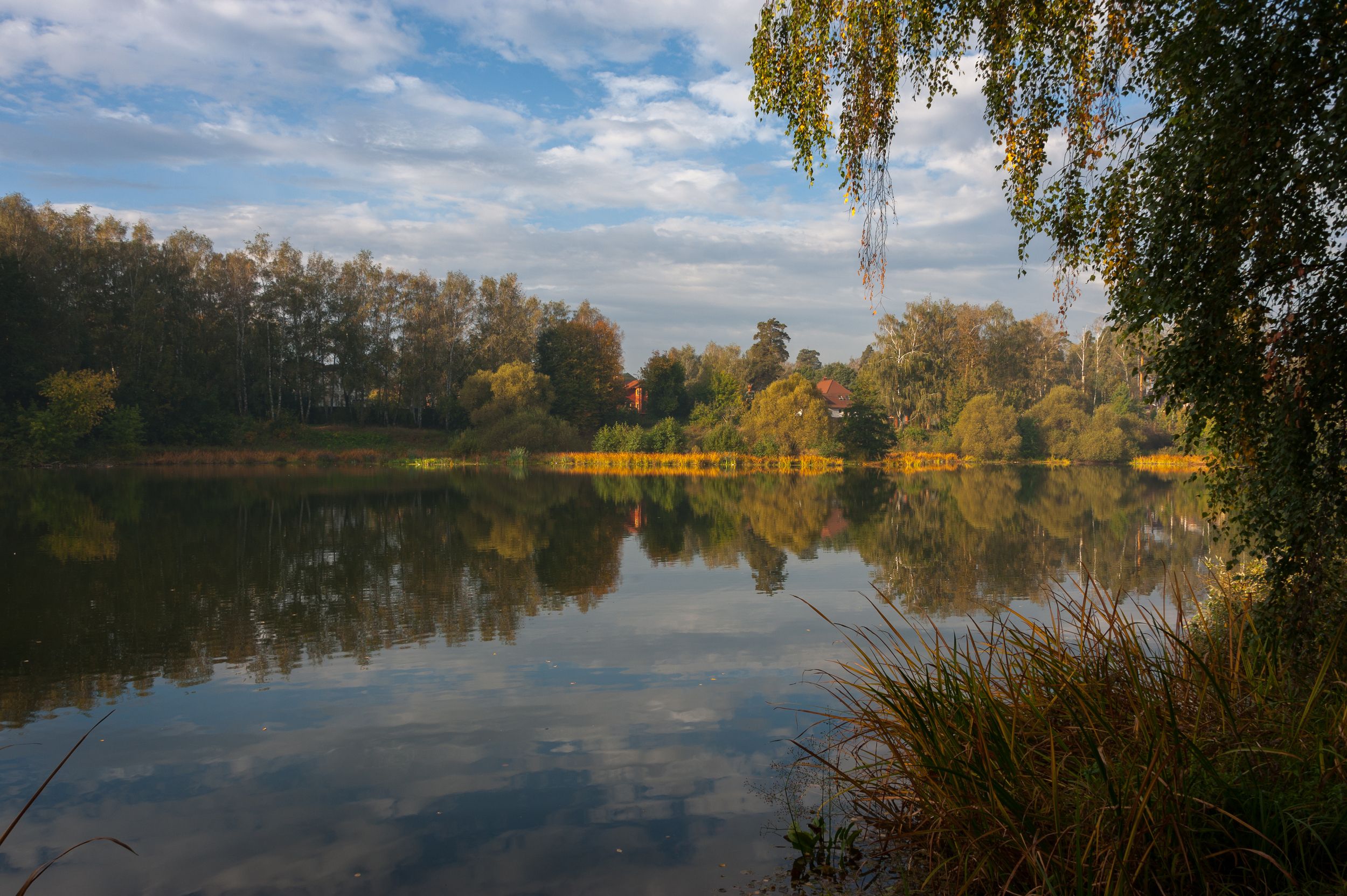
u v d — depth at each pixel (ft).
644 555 53.42
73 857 15.26
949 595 38.96
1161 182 15.17
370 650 29.91
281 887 14.17
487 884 14.15
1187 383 15.19
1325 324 14.15
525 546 57.36
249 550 54.95
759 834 15.76
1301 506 14.78
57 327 152.76
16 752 20.49
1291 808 10.70
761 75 20.43
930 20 19.63
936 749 13.42
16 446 141.79
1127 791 11.31
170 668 27.78
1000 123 20.13
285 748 20.52
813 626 33.24
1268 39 13.89
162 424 167.53
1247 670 14.82
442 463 177.47
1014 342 228.22
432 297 212.84
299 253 192.65
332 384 202.59
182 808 17.31
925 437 208.85
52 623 34.24
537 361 236.02
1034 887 11.13
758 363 309.83
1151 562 47.85
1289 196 13.74
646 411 267.39
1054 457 201.26
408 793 17.87
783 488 117.50
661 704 23.65
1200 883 10.54
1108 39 18.51
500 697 24.52
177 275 171.94
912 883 13.19
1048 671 15.34
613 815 16.70
